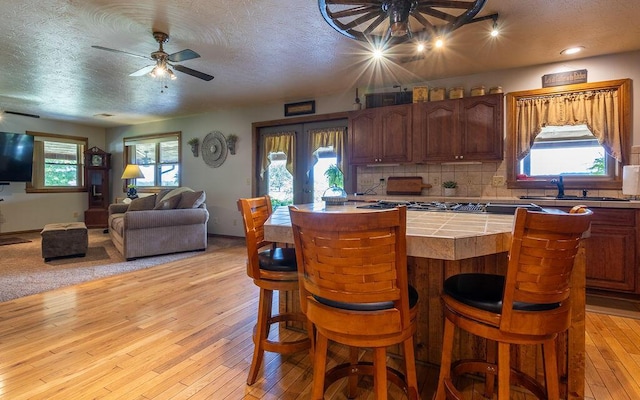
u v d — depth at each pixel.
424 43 3.05
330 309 1.20
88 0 2.41
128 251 4.27
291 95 4.99
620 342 2.14
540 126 3.69
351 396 1.62
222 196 6.13
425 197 3.93
